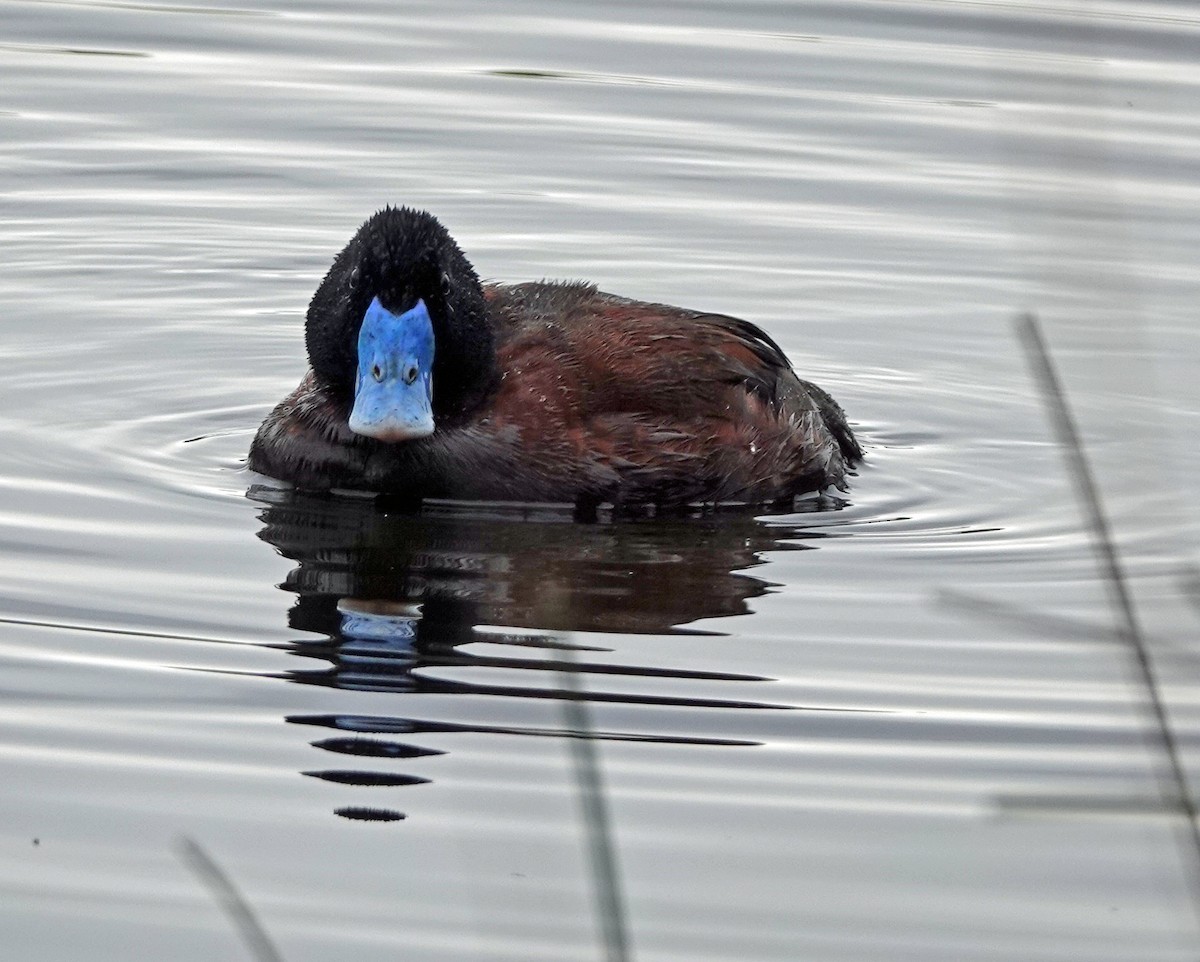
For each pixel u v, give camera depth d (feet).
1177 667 31.55
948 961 23.50
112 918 23.90
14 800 26.61
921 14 75.97
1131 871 25.67
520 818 26.50
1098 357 50.49
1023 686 31.42
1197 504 40.65
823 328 52.80
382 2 77.66
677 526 39.42
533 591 34.86
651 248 57.21
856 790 27.73
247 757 27.94
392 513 39.22
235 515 38.50
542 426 40.45
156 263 56.03
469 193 60.64
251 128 65.21
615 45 73.05
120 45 71.97
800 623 33.76
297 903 24.30
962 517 40.45
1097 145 25.38
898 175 62.23
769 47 72.74
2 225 57.77
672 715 29.73
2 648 31.37
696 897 24.81
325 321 40.24
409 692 30.19
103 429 43.80
